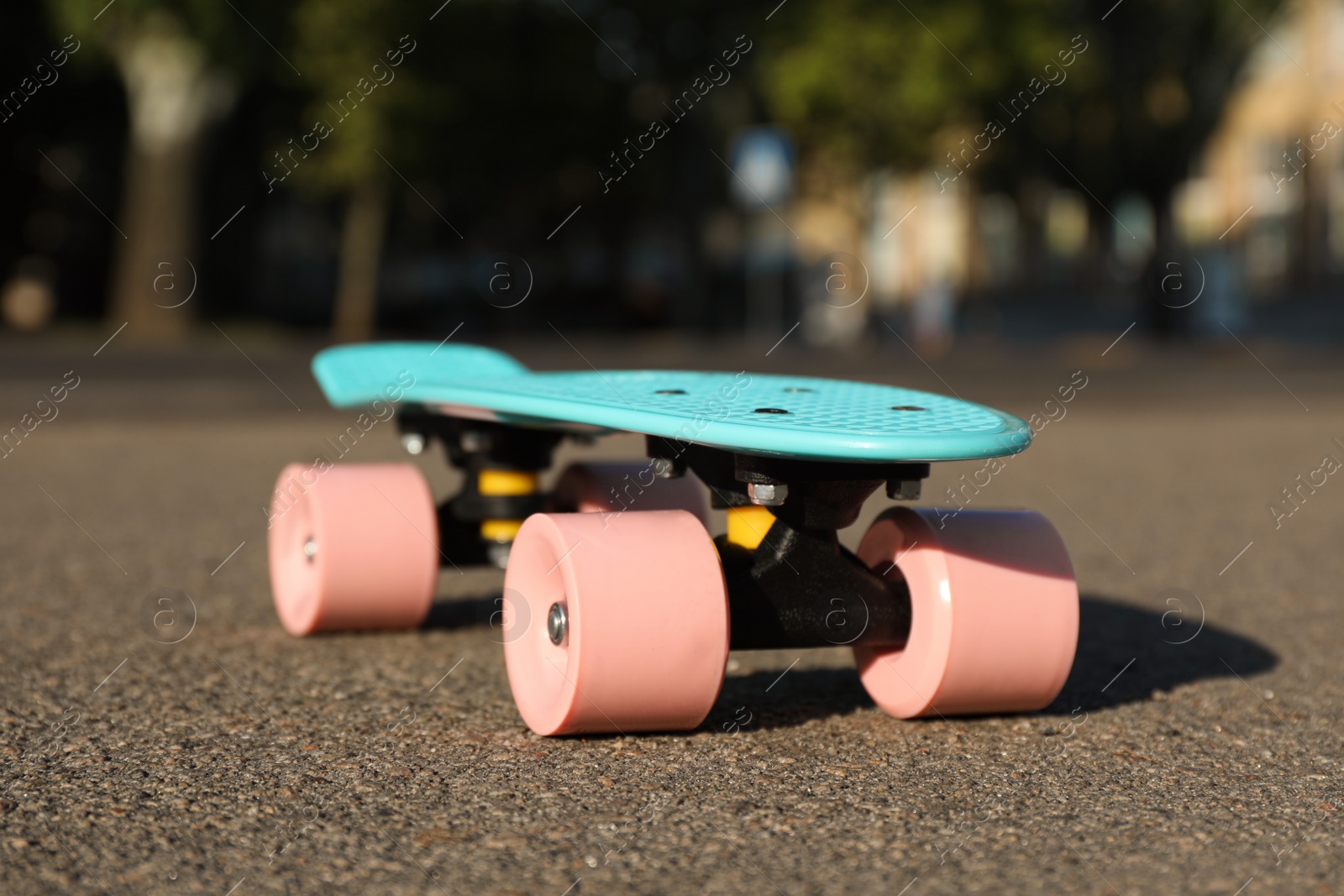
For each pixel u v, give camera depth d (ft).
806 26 83.87
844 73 81.51
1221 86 81.56
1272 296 123.85
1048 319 119.44
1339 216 123.34
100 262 113.39
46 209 110.22
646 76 94.99
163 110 80.89
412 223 123.34
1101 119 82.79
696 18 89.81
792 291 109.60
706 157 97.71
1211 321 85.05
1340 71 120.37
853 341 89.10
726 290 110.93
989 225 158.61
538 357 68.90
